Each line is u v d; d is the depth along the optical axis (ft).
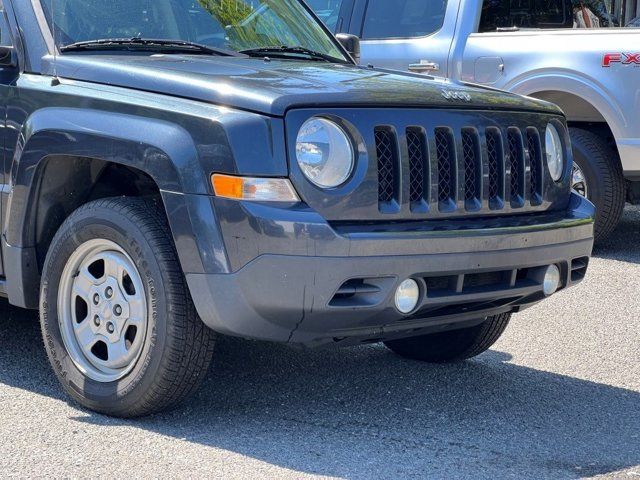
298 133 12.92
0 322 19.13
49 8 15.80
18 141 14.92
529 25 29.07
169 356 13.52
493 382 16.63
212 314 13.15
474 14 27.84
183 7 16.96
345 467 12.80
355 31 29.32
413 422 14.64
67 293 14.60
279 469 12.64
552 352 18.43
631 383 16.80
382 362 17.57
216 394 15.49
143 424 14.10
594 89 25.99
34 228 15.15
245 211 12.75
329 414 14.84
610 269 25.34
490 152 14.62
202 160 13.00
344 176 13.17
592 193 26.91
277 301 12.84
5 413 14.42
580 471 12.92
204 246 12.98
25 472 12.38
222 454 13.09
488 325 16.67
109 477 12.27
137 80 14.11
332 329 13.33
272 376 16.49
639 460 13.38
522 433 14.33
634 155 25.68
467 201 14.34
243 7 17.83
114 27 16.17
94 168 15.02
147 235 13.58
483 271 13.89
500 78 27.20
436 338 17.37
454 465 13.00
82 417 14.30
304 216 12.73
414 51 28.30
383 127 13.55
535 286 14.82
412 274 13.20
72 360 14.53
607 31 26.16
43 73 15.17
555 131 15.83
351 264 12.79
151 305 13.60
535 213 15.29
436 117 13.99
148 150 13.37
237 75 14.02
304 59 17.30
